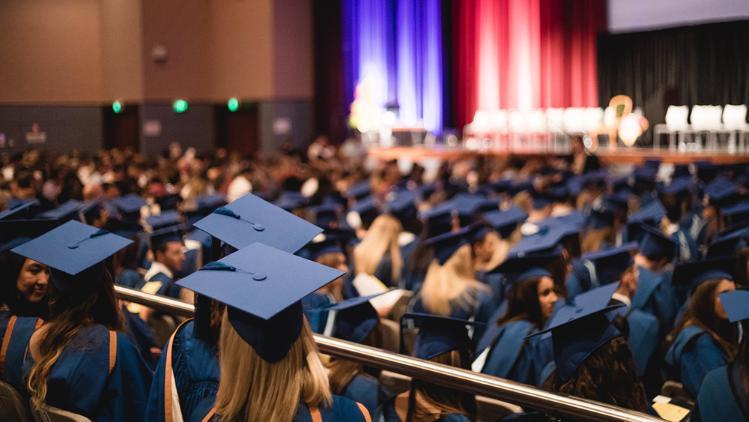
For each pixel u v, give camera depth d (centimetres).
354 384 351
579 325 303
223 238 302
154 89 2395
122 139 2423
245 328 221
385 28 2544
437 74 2512
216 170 1408
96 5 2359
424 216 841
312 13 2489
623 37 2125
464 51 2477
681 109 1836
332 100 2522
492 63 2427
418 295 560
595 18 2230
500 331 424
